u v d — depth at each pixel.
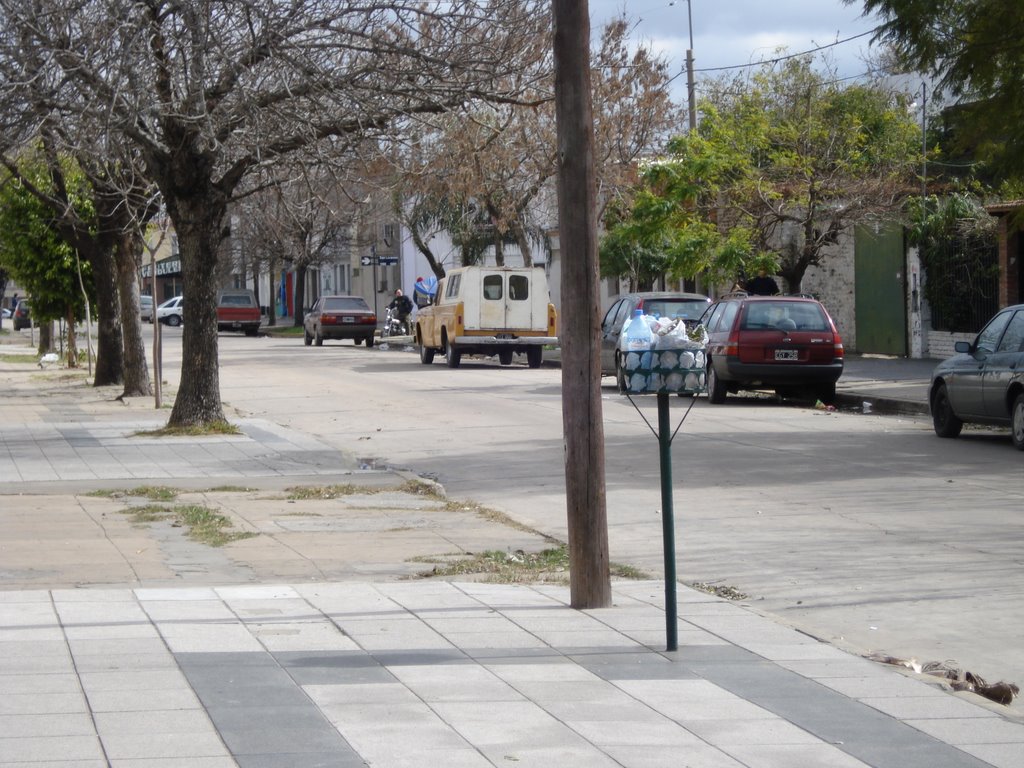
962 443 15.97
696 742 5.03
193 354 18.17
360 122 15.76
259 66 15.91
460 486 13.33
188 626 6.93
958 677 6.22
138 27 14.96
